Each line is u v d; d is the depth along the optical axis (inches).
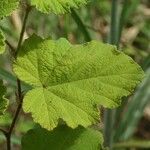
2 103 9.1
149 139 32.1
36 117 9.0
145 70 25.5
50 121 9.0
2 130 10.5
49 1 9.0
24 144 10.5
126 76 9.3
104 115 22.6
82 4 9.0
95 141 10.4
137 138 31.4
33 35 9.5
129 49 31.1
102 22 31.7
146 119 33.2
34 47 9.5
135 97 27.2
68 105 9.2
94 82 9.3
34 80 9.4
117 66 9.3
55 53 9.4
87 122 9.0
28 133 10.6
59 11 8.9
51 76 9.4
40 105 9.1
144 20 35.3
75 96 9.2
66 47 9.5
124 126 26.0
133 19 35.1
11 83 19.8
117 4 22.5
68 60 9.4
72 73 9.4
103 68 9.3
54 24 28.6
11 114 21.9
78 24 21.9
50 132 10.5
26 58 9.4
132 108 26.9
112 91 9.2
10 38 24.7
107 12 31.9
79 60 9.4
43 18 28.0
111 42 22.3
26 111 9.1
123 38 33.7
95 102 9.2
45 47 9.5
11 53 9.8
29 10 9.4
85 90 9.3
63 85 9.3
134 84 9.2
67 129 10.5
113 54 9.4
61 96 9.3
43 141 10.5
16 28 25.4
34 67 9.4
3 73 19.9
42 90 9.3
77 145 10.4
